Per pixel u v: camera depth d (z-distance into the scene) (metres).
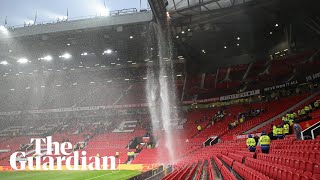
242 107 46.22
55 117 60.47
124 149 43.47
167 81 59.44
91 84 66.75
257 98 46.69
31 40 41.97
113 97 60.88
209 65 59.00
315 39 43.31
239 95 47.69
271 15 39.59
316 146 8.19
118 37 43.06
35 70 62.94
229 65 57.22
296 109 34.91
